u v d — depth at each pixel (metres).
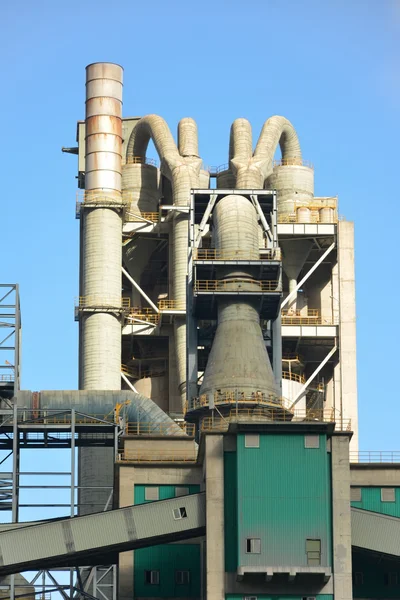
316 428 102.56
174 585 109.50
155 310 138.12
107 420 123.25
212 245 124.06
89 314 136.12
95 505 125.56
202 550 107.00
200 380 123.88
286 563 100.44
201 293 117.81
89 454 130.50
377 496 111.06
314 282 141.88
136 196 142.75
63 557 103.56
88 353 135.12
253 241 120.75
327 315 140.38
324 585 100.62
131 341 139.00
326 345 139.62
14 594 118.56
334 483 102.12
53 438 125.62
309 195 142.62
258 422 102.50
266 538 100.81
